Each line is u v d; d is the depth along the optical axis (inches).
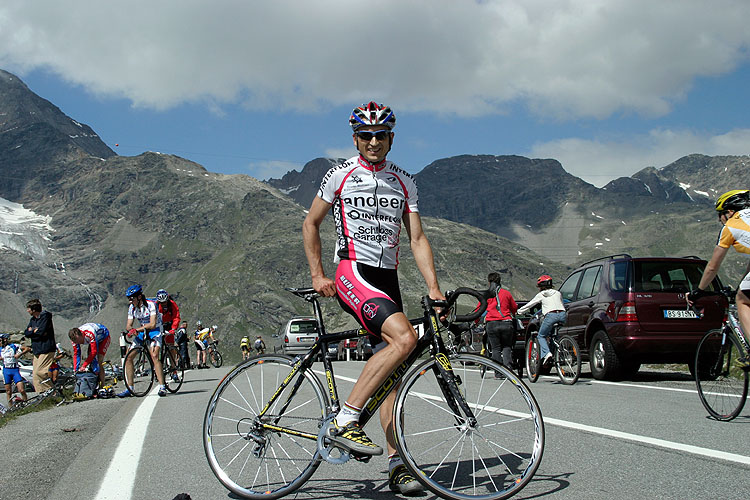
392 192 150.1
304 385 147.7
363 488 148.9
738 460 163.9
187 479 163.5
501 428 137.9
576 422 231.8
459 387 140.3
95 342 423.2
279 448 146.8
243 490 146.5
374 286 145.0
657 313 401.4
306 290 152.3
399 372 140.4
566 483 145.9
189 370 860.0
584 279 472.1
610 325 413.4
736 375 228.2
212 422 154.2
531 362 440.5
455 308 150.6
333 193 150.0
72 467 184.1
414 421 138.2
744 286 219.8
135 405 347.9
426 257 151.1
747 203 222.4
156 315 408.8
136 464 183.6
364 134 148.3
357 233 148.0
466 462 137.3
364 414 139.5
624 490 138.6
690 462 163.0
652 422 230.1
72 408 358.0
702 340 245.6
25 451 213.0
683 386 366.6
